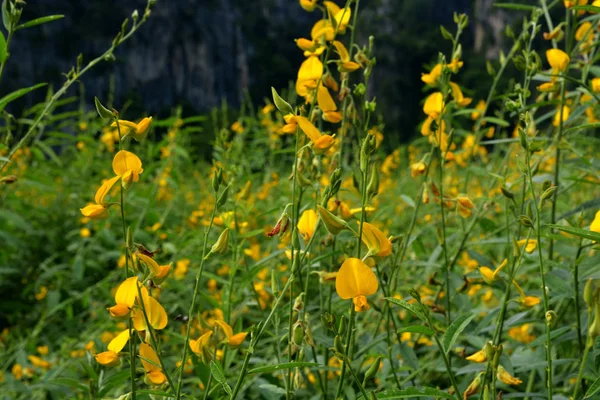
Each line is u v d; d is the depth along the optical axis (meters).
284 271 1.52
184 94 24.53
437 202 1.09
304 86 0.97
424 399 1.01
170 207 2.34
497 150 1.94
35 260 2.32
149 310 0.82
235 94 25.92
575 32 1.24
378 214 1.24
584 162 1.12
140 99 22.30
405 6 25.38
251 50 26.36
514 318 1.04
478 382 0.83
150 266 0.82
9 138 1.17
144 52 23.28
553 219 1.15
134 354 0.84
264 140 2.73
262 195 2.23
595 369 0.94
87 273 2.27
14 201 2.37
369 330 1.32
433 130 1.07
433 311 1.11
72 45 20.55
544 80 1.17
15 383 1.30
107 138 2.88
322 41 0.98
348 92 1.03
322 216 0.80
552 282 1.02
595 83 1.14
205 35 25.19
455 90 1.10
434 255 1.18
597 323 0.76
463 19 1.12
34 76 19.23
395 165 3.55
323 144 0.87
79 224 2.54
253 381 1.15
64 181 2.71
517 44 1.31
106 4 22.02
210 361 0.85
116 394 1.24
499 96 1.31
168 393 0.85
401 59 24.47
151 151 2.79
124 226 0.82
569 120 1.16
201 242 1.81
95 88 21.09
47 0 20.08
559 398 0.98
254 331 0.85
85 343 1.52
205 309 1.61
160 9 23.89
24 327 1.98
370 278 0.77
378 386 1.16
